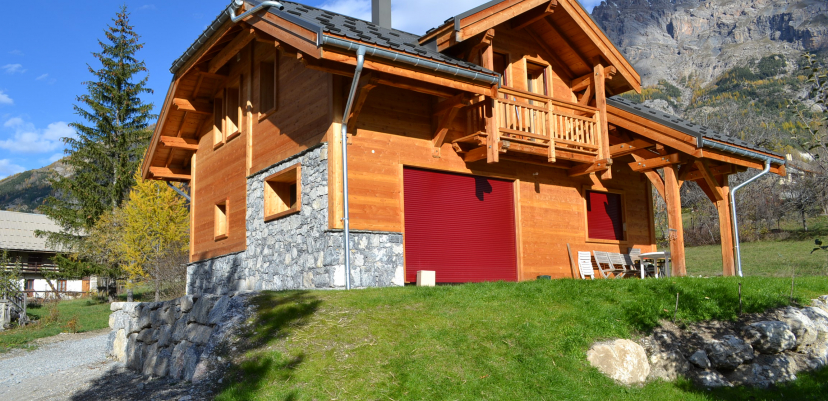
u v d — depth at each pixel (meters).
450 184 12.01
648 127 12.92
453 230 11.89
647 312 7.80
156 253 24.48
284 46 9.91
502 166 12.84
